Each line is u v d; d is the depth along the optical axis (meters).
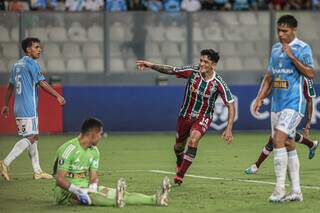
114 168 34.44
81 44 57.75
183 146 29.06
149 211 22.25
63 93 52.06
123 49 57.66
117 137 50.81
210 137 50.41
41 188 27.69
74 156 22.62
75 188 22.62
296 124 23.84
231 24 59.69
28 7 59.62
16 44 55.34
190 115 28.22
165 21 58.25
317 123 54.03
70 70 57.22
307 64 23.55
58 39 57.25
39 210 22.62
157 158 38.84
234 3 62.81
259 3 63.25
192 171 33.03
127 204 23.19
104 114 52.72
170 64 58.22
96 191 22.80
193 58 58.59
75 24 57.59
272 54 24.11
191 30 58.44
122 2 60.78
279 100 23.94
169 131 53.69
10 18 55.34
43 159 38.53
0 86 50.69
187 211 22.44
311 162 36.81
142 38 57.94
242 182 29.33
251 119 53.94
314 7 62.81
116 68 57.38
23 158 38.94
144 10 59.69
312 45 59.41
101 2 60.62
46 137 50.31
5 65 54.97
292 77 23.75
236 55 59.53
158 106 53.44
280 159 23.77
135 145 45.66
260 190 27.08
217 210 22.69
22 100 30.05
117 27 57.50
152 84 57.25
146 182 29.47
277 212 22.39
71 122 52.22
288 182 29.17
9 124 51.00
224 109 53.44
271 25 59.03
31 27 56.09
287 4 62.91
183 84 57.50
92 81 57.22
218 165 35.41
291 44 23.75
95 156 22.92
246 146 44.78
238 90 53.66
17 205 23.69
